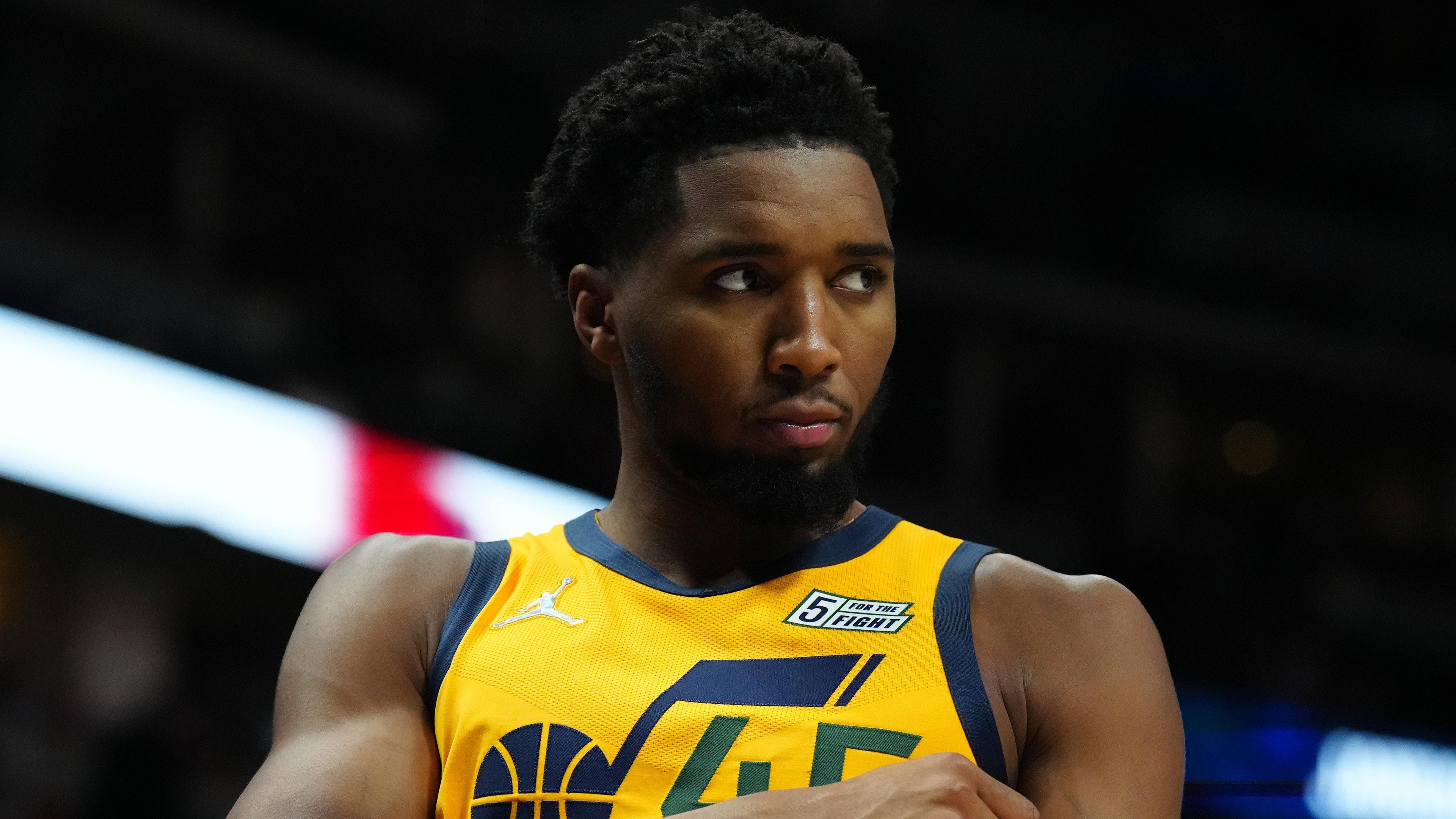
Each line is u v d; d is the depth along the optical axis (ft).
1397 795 89.40
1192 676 102.37
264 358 82.58
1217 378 123.24
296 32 95.91
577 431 90.63
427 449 80.12
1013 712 15.90
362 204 97.25
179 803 64.08
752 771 15.23
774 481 16.40
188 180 91.20
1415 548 127.75
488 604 17.26
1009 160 115.44
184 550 71.92
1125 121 119.24
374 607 17.29
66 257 83.66
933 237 113.09
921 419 114.11
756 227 15.99
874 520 17.63
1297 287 127.75
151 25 86.38
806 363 15.94
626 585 16.96
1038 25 114.21
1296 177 128.06
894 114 109.70
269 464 73.72
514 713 15.99
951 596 16.48
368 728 16.44
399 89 97.45
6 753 68.33
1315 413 127.03
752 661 16.07
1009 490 116.47
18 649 69.36
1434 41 121.19
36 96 87.25
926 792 14.17
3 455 66.44
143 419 70.64
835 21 104.63
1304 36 121.19
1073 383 119.96
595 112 17.80
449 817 15.93
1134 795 15.21
